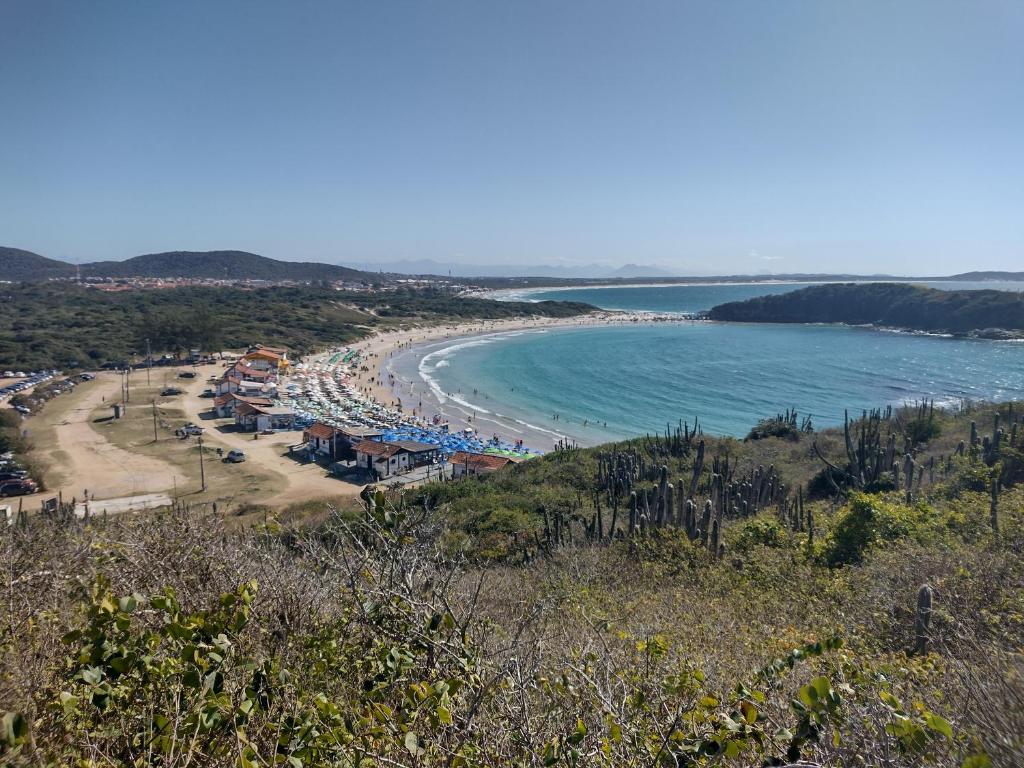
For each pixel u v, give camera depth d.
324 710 3.04
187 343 90.50
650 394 78.06
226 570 4.59
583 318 179.00
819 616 9.22
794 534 15.59
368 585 4.24
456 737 3.13
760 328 154.38
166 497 38.59
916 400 66.56
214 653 3.12
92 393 68.81
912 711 3.78
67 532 6.71
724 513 21.02
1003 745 2.91
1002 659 4.41
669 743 3.12
